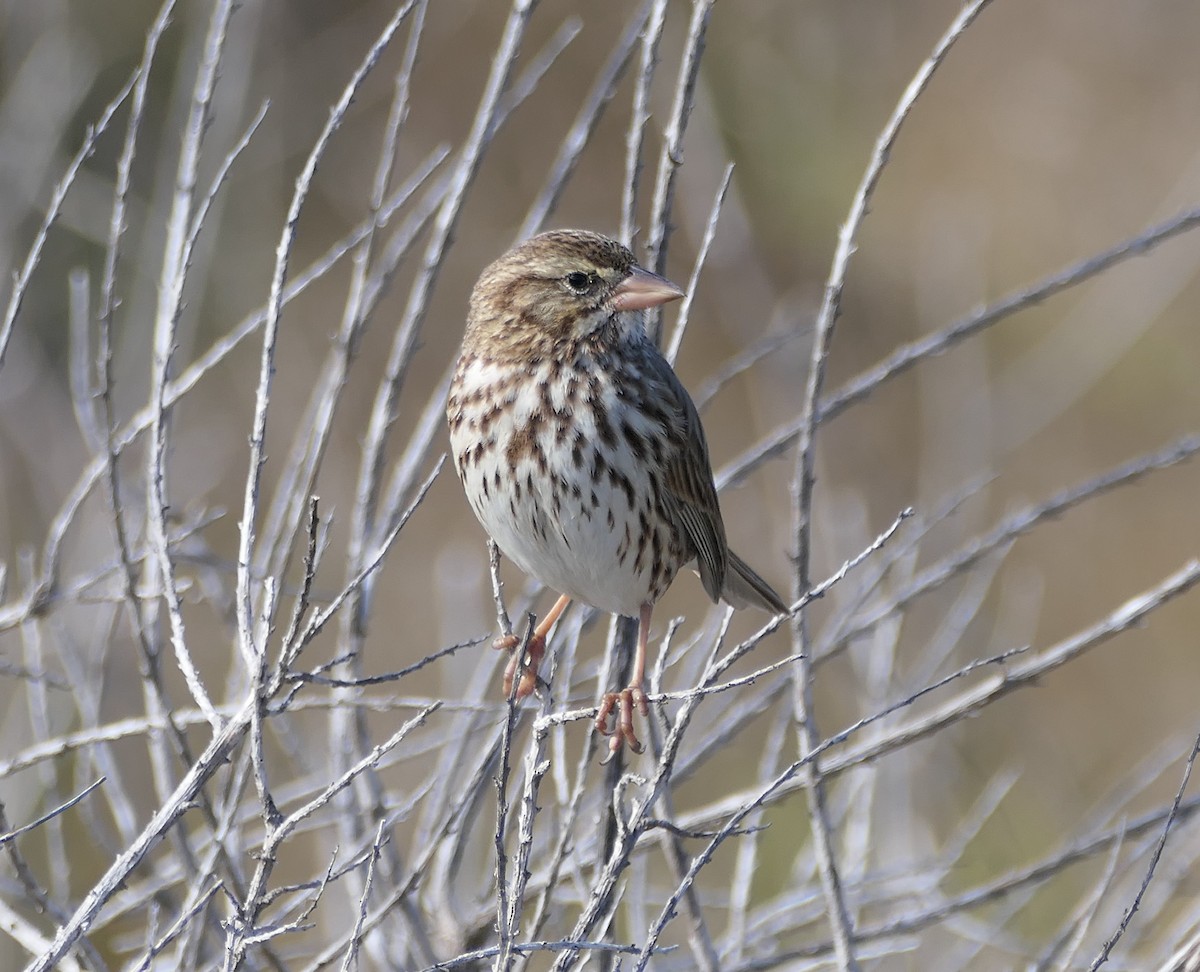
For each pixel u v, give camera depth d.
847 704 15.62
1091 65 27.36
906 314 24.34
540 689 7.74
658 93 15.12
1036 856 16.80
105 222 17.52
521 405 8.14
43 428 14.16
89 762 8.61
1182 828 8.94
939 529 13.18
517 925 5.59
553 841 9.00
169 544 7.06
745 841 8.55
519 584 14.13
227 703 8.20
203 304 21.08
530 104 24.25
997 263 25.19
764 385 19.75
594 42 24.47
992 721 18.17
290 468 9.08
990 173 26.14
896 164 26.02
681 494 8.46
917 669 10.31
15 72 13.50
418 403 22.31
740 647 6.39
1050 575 22.41
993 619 20.56
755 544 16.23
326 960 7.23
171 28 20.55
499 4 24.44
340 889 9.60
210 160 11.95
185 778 5.96
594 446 8.10
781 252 24.70
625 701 7.70
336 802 8.27
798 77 25.88
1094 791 19.78
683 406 8.45
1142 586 22.33
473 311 8.36
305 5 21.67
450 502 21.30
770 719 18.77
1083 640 7.54
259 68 18.72
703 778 18.39
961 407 14.25
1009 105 26.81
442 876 8.35
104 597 7.81
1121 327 18.78
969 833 10.21
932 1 27.94
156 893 7.60
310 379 21.78
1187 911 9.11
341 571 18.56
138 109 7.05
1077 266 8.12
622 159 24.09
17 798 10.17
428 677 15.05
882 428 22.31
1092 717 21.12
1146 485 23.23
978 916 11.58
